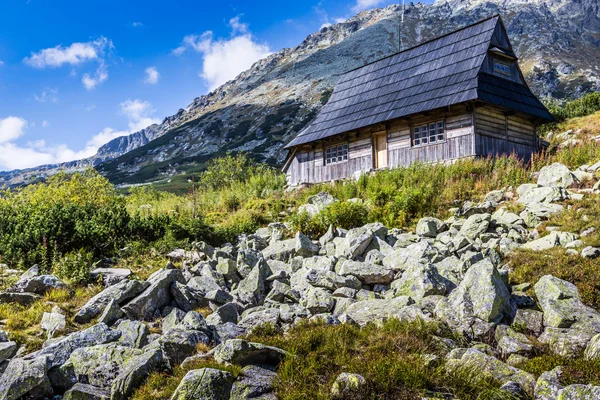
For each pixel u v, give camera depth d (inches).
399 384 238.8
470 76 828.6
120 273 444.1
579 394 211.0
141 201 938.1
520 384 235.3
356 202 609.9
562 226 451.5
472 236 475.5
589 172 591.2
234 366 251.6
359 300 368.5
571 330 287.3
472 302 315.9
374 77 1061.8
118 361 271.6
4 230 532.7
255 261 470.6
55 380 262.8
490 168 706.2
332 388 232.2
